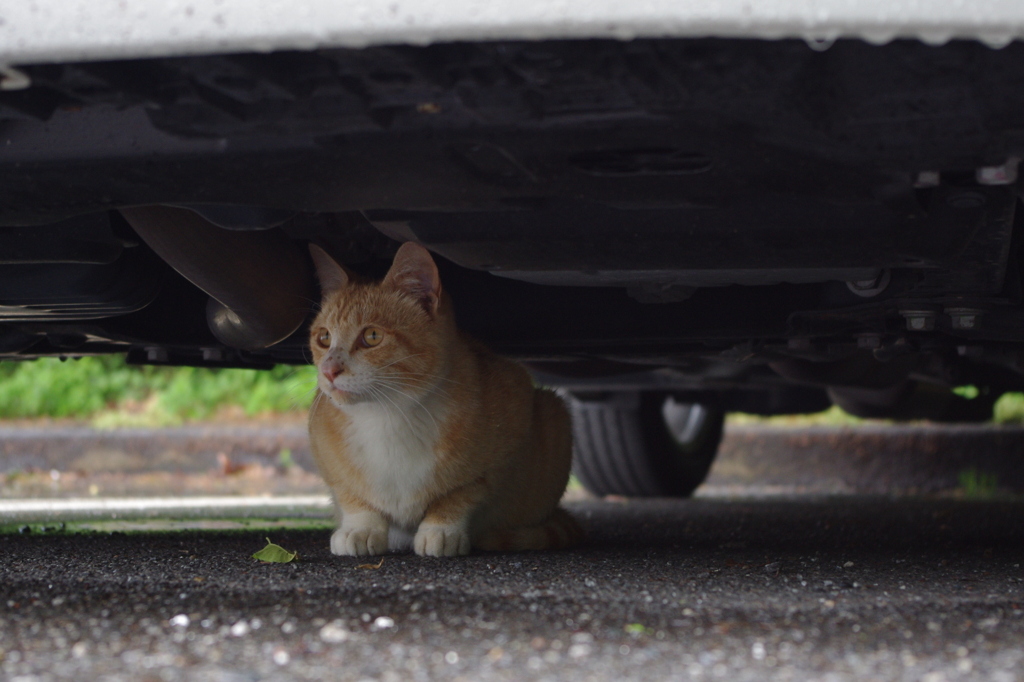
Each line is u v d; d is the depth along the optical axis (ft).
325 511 16.87
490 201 6.64
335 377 9.43
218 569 8.34
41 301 8.45
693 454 21.11
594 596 6.88
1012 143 5.65
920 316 8.71
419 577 7.83
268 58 5.41
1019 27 4.92
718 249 7.06
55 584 7.41
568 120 5.69
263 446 26.71
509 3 4.99
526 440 10.19
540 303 10.57
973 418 20.85
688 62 5.30
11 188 6.73
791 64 5.32
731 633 5.71
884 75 5.41
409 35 5.05
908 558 9.82
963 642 5.57
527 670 4.93
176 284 10.33
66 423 30.89
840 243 6.86
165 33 5.20
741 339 10.12
